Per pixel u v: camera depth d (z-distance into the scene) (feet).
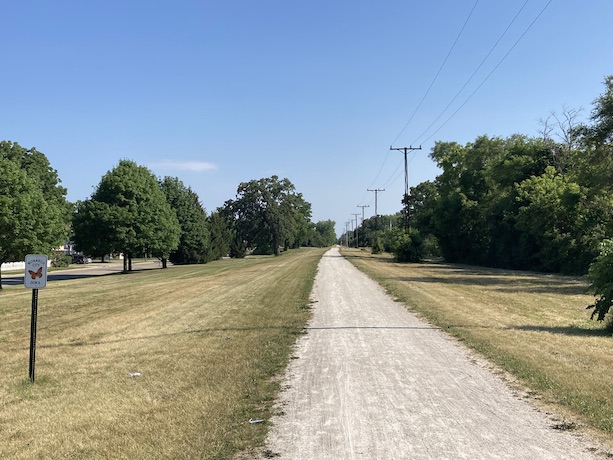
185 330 44.86
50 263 252.62
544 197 133.90
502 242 162.91
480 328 43.34
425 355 33.12
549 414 20.88
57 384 27.71
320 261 193.57
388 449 17.33
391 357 32.68
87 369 30.94
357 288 82.99
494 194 184.55
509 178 171.22
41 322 53.52
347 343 37.68
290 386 25.93
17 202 111.65
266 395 24.23
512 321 48.37
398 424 19.95
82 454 17.65
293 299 68.18
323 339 39.42
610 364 29.30
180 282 109.60
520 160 167.94
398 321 48.03
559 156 163.12
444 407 22.11
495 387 25.16
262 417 21.09
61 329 48.14
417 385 25.82
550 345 35.29
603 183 105.70
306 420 20.59
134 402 23.62
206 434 19.03
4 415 22.56
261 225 352.08
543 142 167.32
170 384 26.55
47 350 37.70
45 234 118.32
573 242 126.62
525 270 148.66
